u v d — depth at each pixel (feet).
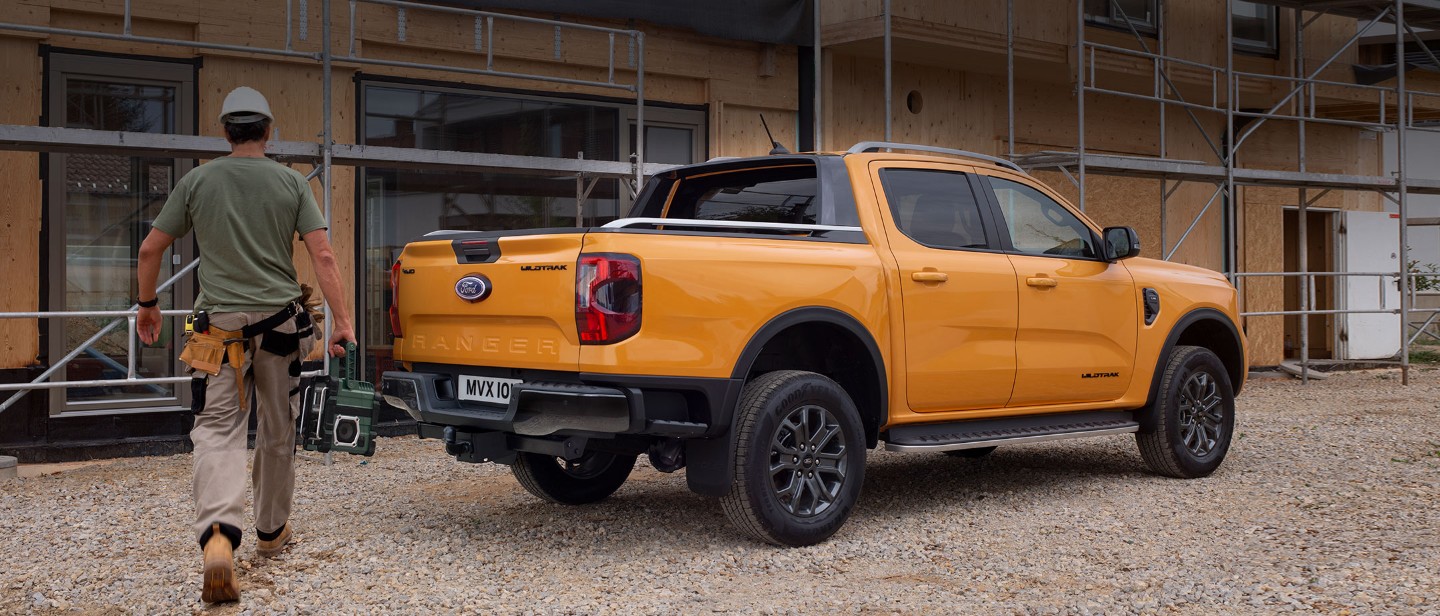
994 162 20.93
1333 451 25.46
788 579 14.94
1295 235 54.70
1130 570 15.25
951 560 15.94
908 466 23.99
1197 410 22.36
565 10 32.12
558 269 15.26
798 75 37.70
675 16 34.01
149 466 24.91
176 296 28.32
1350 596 13.70
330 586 14.55
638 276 15.06
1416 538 16.69
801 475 16.58
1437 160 74.74
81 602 14.01
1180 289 22.38
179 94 28.25
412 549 16.52
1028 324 19.54
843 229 17.62
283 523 15.92
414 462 24.76
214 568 13.39
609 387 15.03
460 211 31.91
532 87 32.78
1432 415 32.60
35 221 26.48
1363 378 46.16
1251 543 16.63
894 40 36.50
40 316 23.02
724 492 15.85
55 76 26.71
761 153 37.06
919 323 18.04
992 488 21.35
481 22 31.65
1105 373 20.86
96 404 27.43
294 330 14.87
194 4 27.96
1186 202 48.49
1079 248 21.16
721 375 15.60
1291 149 51.57
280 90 29.09
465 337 16.56
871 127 39.37
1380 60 54.34
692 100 35.91
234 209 14.46
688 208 20.20
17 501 20.62
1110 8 43.14
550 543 16.92
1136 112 46.73
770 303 16.07
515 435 16.15
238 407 14.40
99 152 24.43
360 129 30.19
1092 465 24.00
